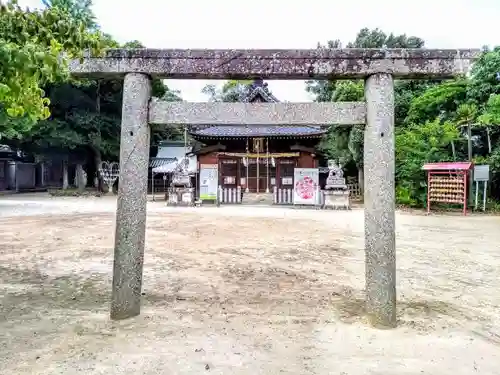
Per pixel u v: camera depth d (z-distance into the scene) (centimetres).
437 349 351
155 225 1272
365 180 412
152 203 2338
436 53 400
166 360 320
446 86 2158
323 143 2752
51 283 571
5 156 3086
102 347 344
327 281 606
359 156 2338
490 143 2005
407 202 1984
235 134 2311
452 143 1981
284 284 586
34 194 2964
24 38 229
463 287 577
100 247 865
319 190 2145
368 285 410
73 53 273
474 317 443
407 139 2000
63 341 357
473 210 1814
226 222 1380
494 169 1848
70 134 2795
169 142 3878
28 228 1157
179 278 612
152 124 424
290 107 416
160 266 693
